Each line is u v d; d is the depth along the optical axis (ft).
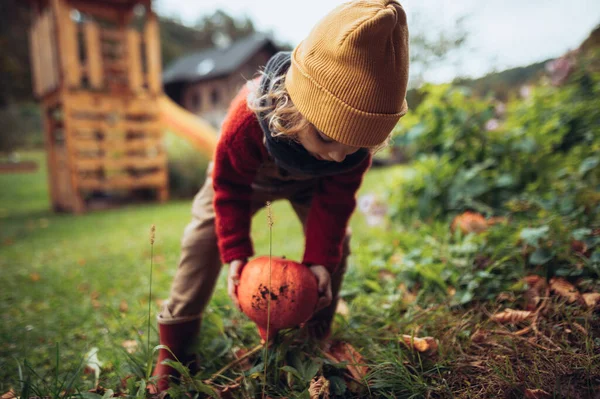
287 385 3.87
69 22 19.83
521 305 4.92
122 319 6.19
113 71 21.89
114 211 20.63
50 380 4.46
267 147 3.82
